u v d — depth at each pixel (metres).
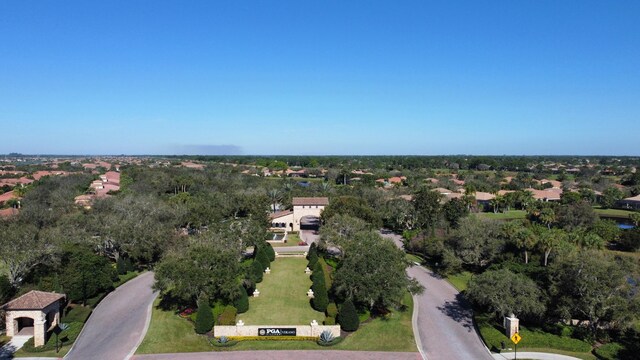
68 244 55.69
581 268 40.88
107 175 193.50
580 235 67.38
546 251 57.94
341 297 48.78
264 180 175.62
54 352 38.19
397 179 189.12
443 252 64.25
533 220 104.19
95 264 51.19
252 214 85.25
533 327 43.59
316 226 103.50
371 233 53.94
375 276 44.09
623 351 37.88
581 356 38.12
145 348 38.97
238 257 58.25
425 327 44.41
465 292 53.31
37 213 80.69
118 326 43.81
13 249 50.41
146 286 56.91
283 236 91.88
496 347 38.94
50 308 41.38
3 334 41.69
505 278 42.19
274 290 55.88
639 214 94.69
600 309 39.41
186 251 48.56
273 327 41.62
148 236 64.38
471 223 64.56
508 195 126.56
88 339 40.91
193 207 85.25
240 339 40.94
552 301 42.66
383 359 37.50
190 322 44.53
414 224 93.25
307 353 38.59
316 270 57.22
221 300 48.50
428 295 54.34
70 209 96.00
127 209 77.81
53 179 151.25
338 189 143.12
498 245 61.44
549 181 182.50
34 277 51.97
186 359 37.16
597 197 141.75
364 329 43.47
